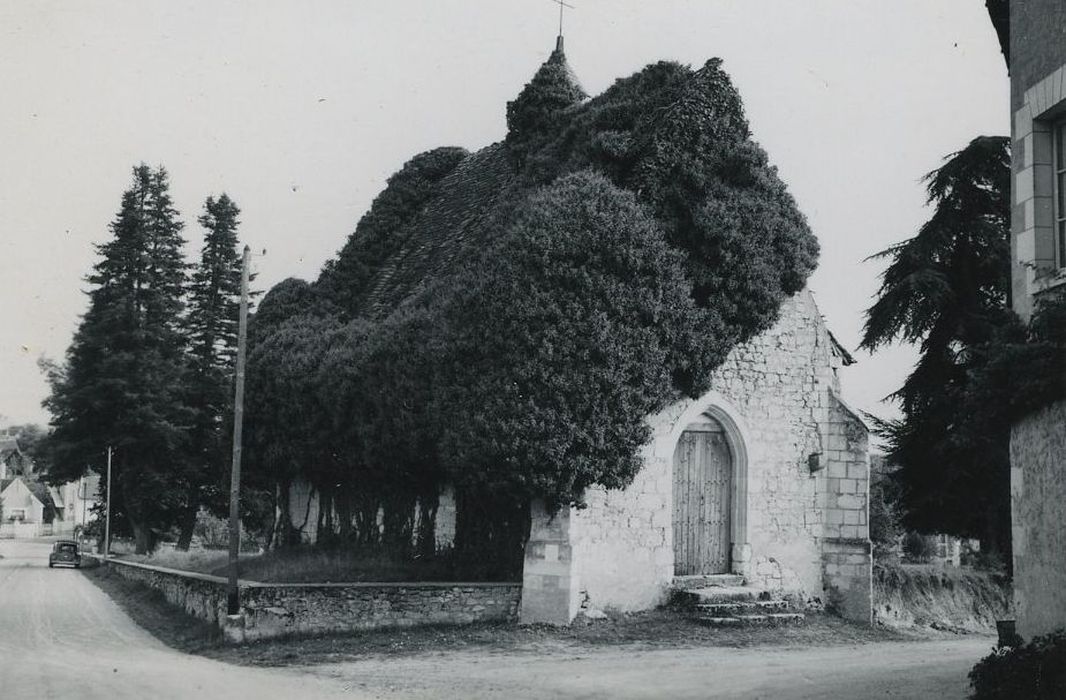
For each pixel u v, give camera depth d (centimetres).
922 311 2442
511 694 1266
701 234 1992
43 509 11975
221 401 5341
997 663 1020
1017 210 1168
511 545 2053
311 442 2502
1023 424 1102
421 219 3148
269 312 3019
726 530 2103
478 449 1839
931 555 3388
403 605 1878
